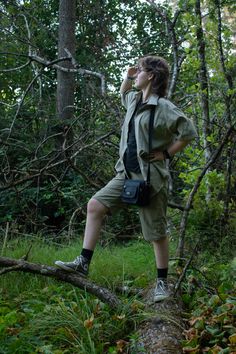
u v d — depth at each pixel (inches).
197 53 265.7
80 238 272.1
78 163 335.9
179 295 166.1
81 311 150.5
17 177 347.6
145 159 148.2
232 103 244.4
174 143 146.9
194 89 268.1
